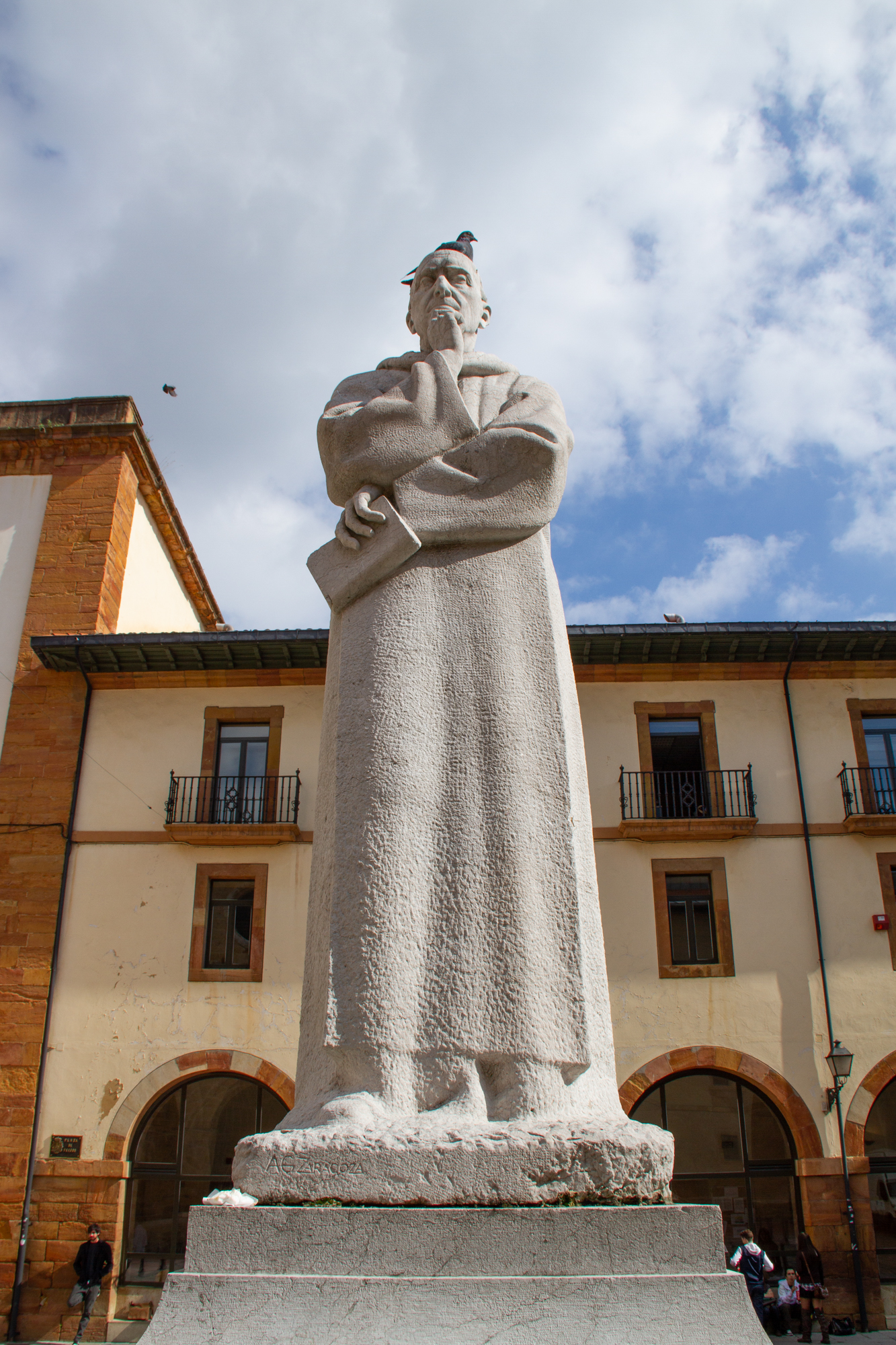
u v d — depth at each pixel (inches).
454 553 109.0
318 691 810.8
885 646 804.0
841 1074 671.1
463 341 126.4
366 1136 76.6
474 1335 65.1
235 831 743.1
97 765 793.6
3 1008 712.4
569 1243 69.2
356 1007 87.6
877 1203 672.4
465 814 95.9
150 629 999.6
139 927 734.5
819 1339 597.9
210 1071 692.1
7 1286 644.7
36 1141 678.5
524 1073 85.3
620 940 725.3
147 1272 655.1
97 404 956.0
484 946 90.0
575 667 809.5
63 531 912.9
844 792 764.6
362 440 113.3
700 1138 689.0
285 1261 69.3
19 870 756.6
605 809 766.5
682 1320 65.6
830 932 725.9
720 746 788.0
